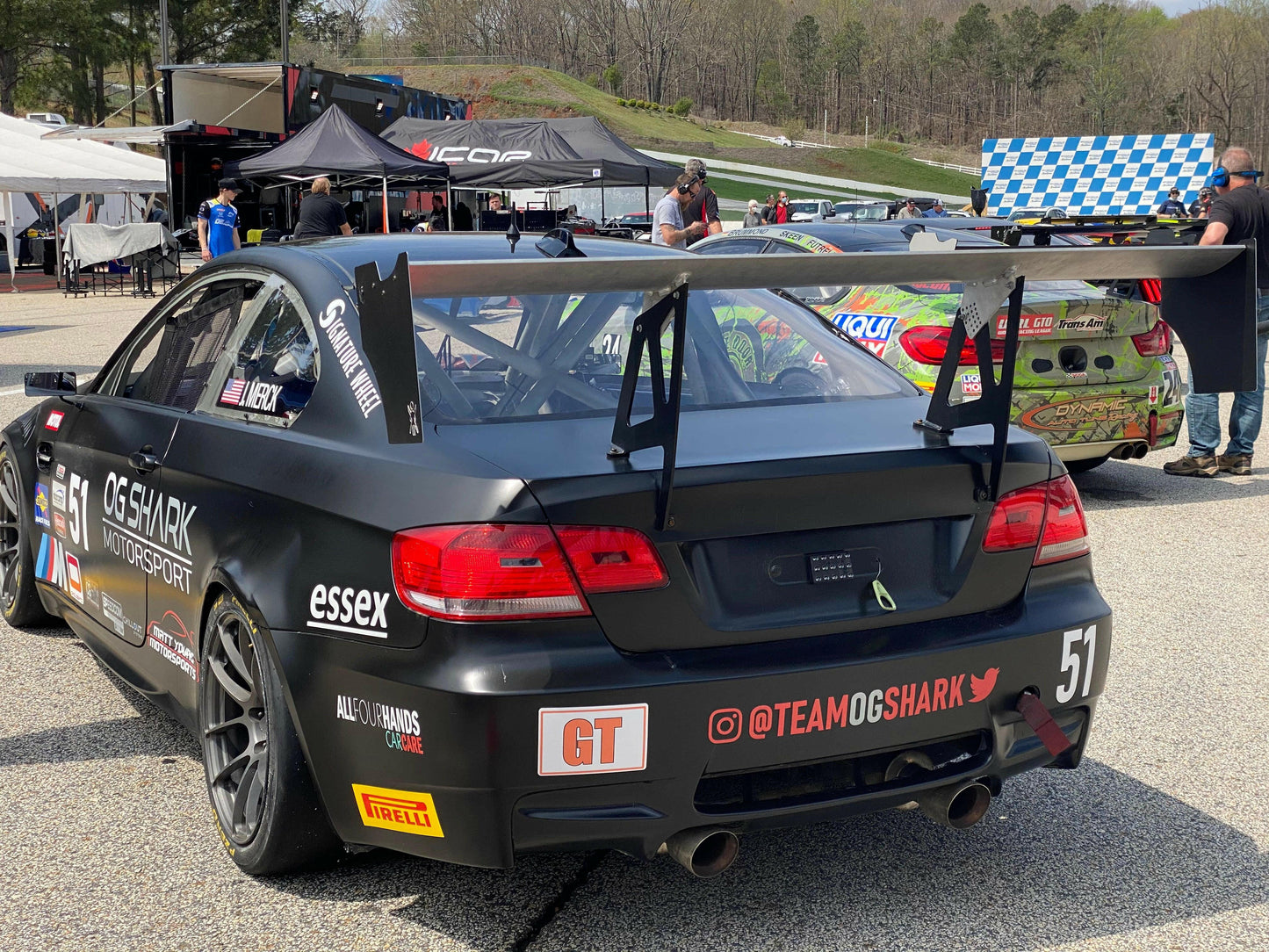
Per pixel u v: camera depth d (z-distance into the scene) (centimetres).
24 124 2603
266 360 297
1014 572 258
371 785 238
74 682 404
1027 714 251
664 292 223
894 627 245
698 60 14662
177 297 367
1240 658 440
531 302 284
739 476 231
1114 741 366
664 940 251
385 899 266
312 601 245
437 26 13212
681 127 12294
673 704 223
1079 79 13550
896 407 285
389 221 2273
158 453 321
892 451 248
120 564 346
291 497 258
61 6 6212
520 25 13550
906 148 13712
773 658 231
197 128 2192
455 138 1903
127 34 6906
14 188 2098
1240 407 753
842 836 301
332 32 8088
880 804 243
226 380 311
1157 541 602
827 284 235
